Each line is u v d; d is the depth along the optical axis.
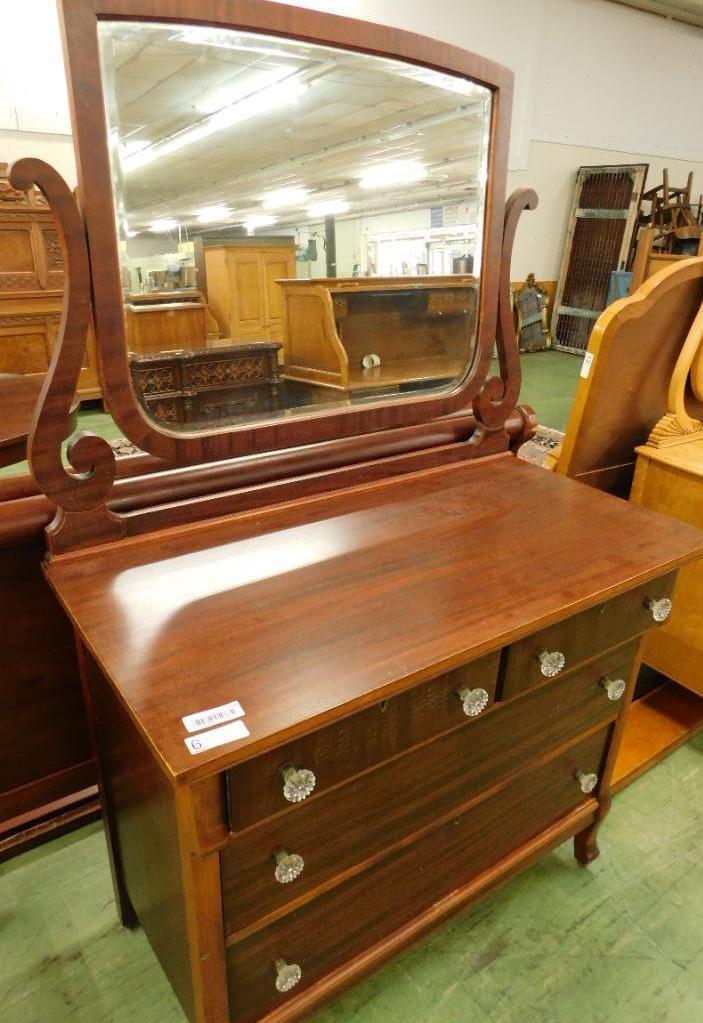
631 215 7.17
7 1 4.08
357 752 0.82
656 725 1.84
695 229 6.55
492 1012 1.19
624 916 1.37
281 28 0.97
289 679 0.75
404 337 1.35
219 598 0.91
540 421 4.79
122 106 0.88
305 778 0.75
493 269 1.31
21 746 1.33
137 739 0.91
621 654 1.20
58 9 0.81
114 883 1.26
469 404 1.42
